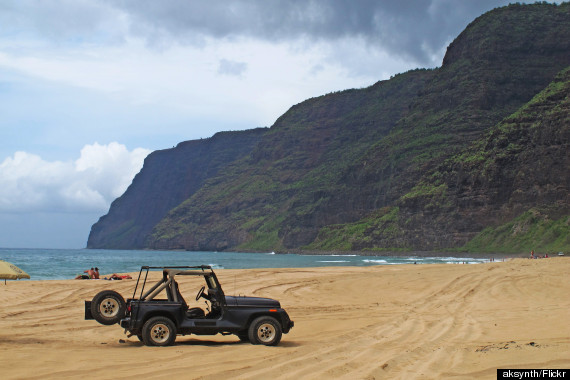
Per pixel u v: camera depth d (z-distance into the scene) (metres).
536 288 31.62
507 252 124.44
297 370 11.89
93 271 44.09
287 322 16.25
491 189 147.12
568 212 127.62
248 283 37.53
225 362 12.95
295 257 181.88
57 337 17.41
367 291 33.97
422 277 40.06
